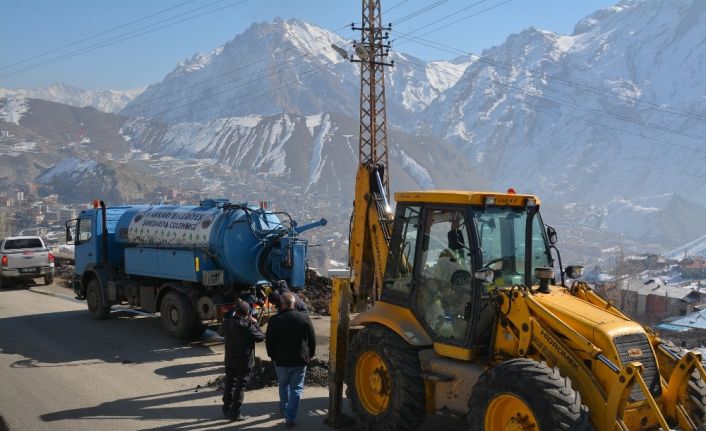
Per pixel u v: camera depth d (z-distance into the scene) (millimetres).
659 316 65188
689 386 6484
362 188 9859
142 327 14773
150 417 8398
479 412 6191
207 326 14539
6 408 8773
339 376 8008
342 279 8062
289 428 7922
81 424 8125
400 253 7785
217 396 9320
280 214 13945
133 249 14602
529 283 7297
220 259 13055
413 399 6988
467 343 6816
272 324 7918
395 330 7273
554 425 5613
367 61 33250
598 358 6027
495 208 7223
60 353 12109
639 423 6160
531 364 5977
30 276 22547
